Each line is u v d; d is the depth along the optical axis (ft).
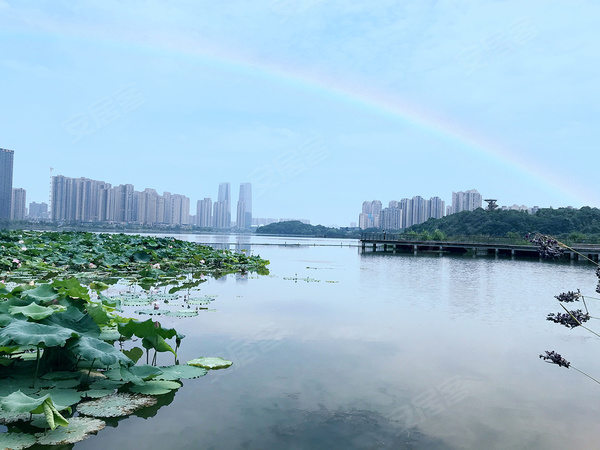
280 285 37.45
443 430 10.50
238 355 16.21
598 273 9.87
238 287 35.42
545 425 10.97
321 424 10.58
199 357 15.71
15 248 47.21
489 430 10.60
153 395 12.19
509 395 12.98
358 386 13.32
